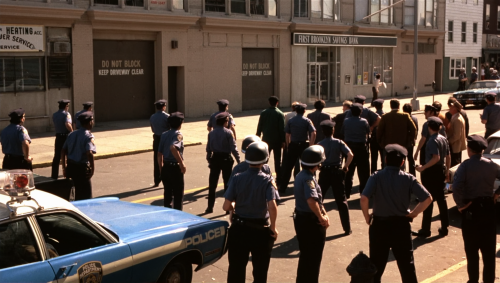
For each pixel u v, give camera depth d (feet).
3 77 59.98
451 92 132.57
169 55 75.66
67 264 14.78
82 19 65.57
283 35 91.91
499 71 156.66
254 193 18.07
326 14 99.60
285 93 93.91
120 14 67.62
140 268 16.72
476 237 20.49
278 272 22.70
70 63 65.57
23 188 14.38
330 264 23.77
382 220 18.53
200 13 78.28
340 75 104.42
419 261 24.18
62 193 23.94
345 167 27.30
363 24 107.76
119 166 47.21
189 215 20.54
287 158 35.58
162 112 38.34
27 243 14.24
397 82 120.47
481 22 144.97
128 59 72.95
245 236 18.15
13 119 30.91
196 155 53.11
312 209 18.66
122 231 17.72
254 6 86.22
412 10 121.19
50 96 64.08
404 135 35.45
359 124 34.06
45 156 49.80
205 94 81.15
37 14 60.59
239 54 85.25
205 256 19.07
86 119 27.04
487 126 43.80
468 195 20.59
